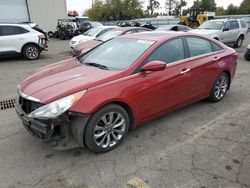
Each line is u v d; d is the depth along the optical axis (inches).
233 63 206.5
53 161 126.2
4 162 125.6
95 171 118.6
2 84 273.0
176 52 161.0
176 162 125.0
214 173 116.7
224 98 214.7
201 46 181.5
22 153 132.9
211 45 190.7
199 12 1168.8
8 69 355.6
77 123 119.6
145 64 141.6
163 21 1437.0
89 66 150.2
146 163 124.4
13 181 112.6
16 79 295.6
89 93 120.1
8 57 446.9
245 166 121.7
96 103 120.0
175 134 152.5
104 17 2166.6
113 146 134.9
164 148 137.3
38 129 117.4
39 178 114.3
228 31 546.3
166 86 151.6
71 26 858.8
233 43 583.2
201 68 174.2
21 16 900.6
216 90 199.5
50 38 923.4
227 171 118.0
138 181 111.9
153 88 144.1
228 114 181.8
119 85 129.7
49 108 114.0
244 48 591.5
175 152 133.6
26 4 901.2
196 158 128.2
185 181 111.7
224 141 144.6
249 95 223.8
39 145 140.0
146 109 145.5
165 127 160.9
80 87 120.3
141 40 161.3
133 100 135.6
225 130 157.9
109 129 131.3
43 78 137.9
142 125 162.9
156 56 148.9
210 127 161.8
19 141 144.5
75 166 122.3
